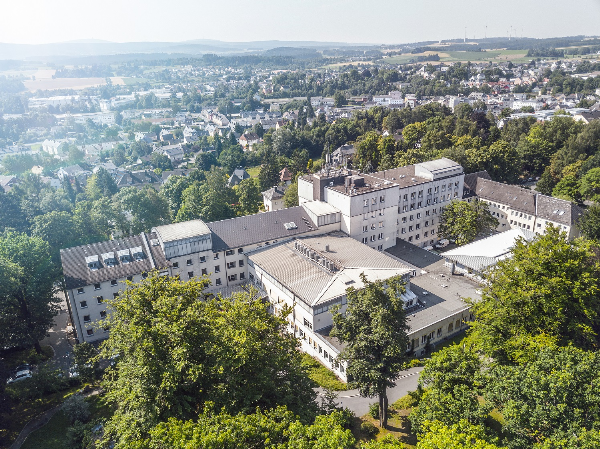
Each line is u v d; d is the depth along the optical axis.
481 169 156.25
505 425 43.22
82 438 57.12
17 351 88.12
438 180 122.94
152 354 45.62
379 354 54.25
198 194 138.00
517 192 130.75
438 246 125.88
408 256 108.81
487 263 93.81
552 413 39.78
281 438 38.38
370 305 53.31
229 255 97.88
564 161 165.00
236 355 44.97
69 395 71.25
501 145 159.12
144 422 43.81
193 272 94.25
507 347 57.34
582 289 58.88
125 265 87.94
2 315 82.38
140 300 51.78
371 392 53.44
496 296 63.75
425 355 78.62
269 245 101.06
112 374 57.56
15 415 67.19
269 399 48.16
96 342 85.62
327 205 110.19
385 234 112.75
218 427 36.41
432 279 95.56
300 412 47.03
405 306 84.00
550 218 119.81
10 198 136.12
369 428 57.59
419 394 63.31
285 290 84.56
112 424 47.25
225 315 51.81
